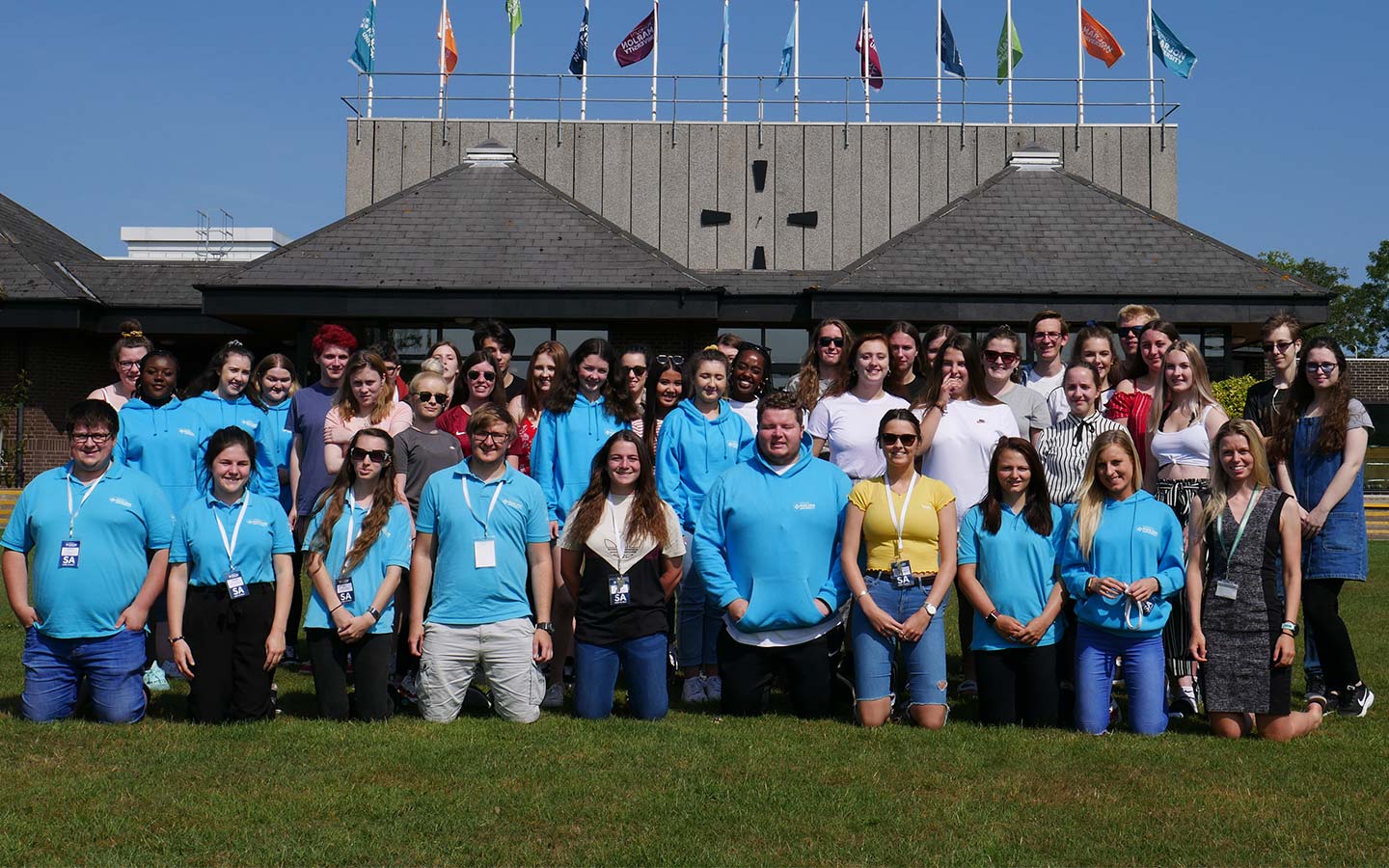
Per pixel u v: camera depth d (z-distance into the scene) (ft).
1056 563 20.93
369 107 98.37
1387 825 14.97
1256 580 19.84
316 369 69.15
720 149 97.50
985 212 73.31
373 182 97.35
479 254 69.00
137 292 82.23
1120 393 23.50
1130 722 20.38
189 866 13.29
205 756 17.75
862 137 97.35
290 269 66.74
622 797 15.93
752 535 21.27
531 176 75.92
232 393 25.79
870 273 67.92
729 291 70.59
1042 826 14.90
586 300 66.23
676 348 72.59
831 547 21.47
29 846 13.79
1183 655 21.95
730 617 21.42
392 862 13.48
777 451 21.50
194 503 20.56
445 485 21.18
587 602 21.31
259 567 20.53
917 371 25.80
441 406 24.39
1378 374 137.49
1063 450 22.88
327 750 18.22
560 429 24.45
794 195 97.14
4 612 32.07
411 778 16.75
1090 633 20.42
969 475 23.03
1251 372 90.48
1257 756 18.39
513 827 14.69
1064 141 96.94
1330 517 21.66
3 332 81.71
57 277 80.12
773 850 13.93
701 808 15.43
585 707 21.17
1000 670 20.76
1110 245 70.49
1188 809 15.57
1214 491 20.52
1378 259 219.82
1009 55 97.09
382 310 65.92
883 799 15.94
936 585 20.53
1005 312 66.28
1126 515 20.35
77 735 19.03
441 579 20.95
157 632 24.26
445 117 97.66
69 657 19.97
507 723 20.52
